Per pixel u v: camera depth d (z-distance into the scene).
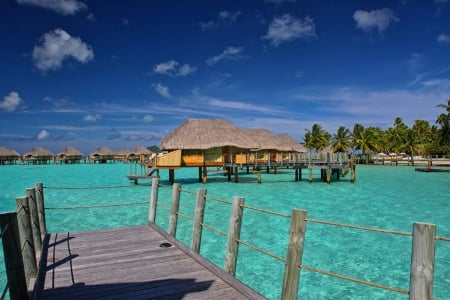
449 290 7.09
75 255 6.83
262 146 41.97
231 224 5.45
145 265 6.23
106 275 5.75
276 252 9.48
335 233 11.34
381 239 10.63
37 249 6.77
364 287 7.29
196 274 5.79
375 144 71.38
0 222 4.04
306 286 7.36
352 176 30.25
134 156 79.56
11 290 4.09
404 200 19.48
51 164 80.31
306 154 33.41
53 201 19.28
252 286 7.34
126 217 14.30
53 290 5.17
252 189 25.42
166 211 15.62
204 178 30.36
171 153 28.31
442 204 17.92
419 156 75.44
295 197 20.81
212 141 29.67
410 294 3.10
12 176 41.50
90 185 30.36
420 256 3.04
